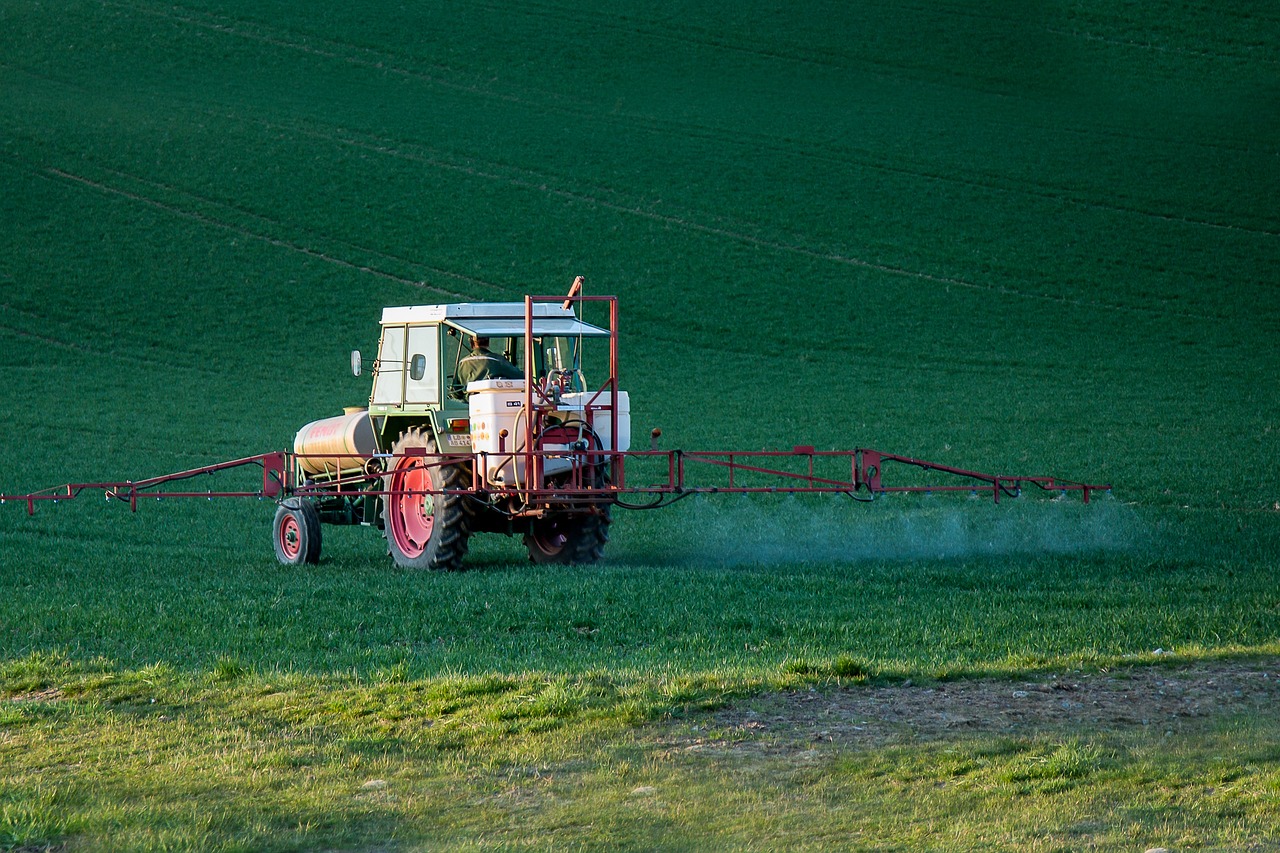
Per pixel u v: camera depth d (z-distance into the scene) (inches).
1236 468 3850.9
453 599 1940.2
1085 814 1042.7
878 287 6855.3
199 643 1679.4
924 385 5423.2
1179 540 2743.6
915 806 1070.4
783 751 1204.5
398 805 1088.2
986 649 1599.4
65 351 5959.6
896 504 3474.4
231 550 2822.3
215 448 4463.6
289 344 6122.1
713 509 3442.4
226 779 1149.1
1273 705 1327.5
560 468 2162.9
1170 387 5280.5
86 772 1174.3
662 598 1940.2
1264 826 1009.5
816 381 5516.7
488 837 1020.5
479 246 7337.6
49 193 7736.2
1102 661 1486.2
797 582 2119.8
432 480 2258.9
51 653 1610.5
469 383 2230.6
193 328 6299.2
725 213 7765.8
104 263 7003.0
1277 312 6432.1
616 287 6845.5
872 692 1379.2
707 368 5753.0
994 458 4099.4
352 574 2258.9
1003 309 6555.1
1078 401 5068.9
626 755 1199.6
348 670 1505.9
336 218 7623.0
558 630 1743.4
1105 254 7219.5
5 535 2999.5
